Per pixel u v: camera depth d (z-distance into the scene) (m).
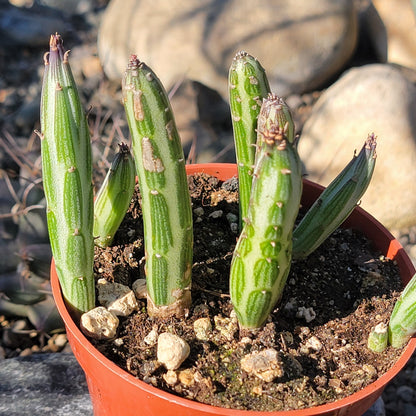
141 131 0.23
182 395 0.25
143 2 0.59
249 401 0.25
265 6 0.57
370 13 0.63
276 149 0.22
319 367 0.26
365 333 0.27
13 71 0.65
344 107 0.49
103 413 0.28
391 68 0.50
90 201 0.25
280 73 0.58
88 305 0.26
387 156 0.47
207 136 0.52
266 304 0.25
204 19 0.57
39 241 0.36
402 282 0.29
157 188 0.24
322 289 0.28
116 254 0.29
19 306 0.38
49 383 0.33
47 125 0.24
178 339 0.25
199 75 0.56
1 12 0.69
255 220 0.23
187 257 0.25
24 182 0.39
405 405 0.38
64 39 0.69
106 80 0.61
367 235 0.30
